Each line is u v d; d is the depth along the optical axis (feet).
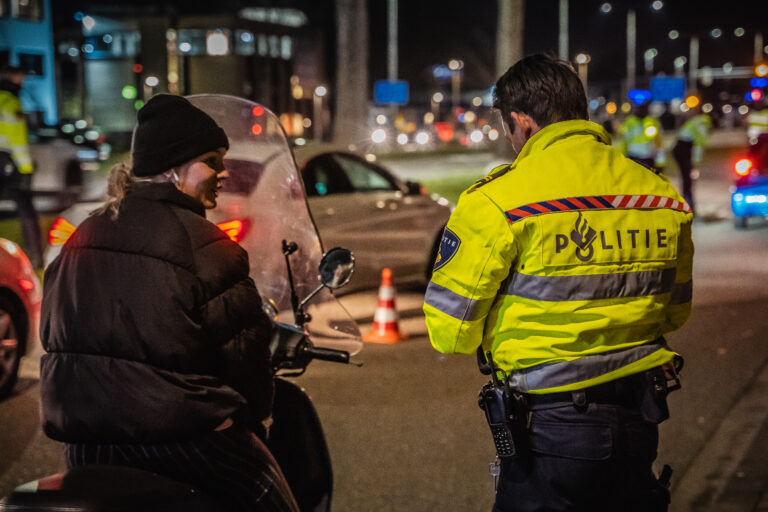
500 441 8.34
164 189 8.35
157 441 7.97
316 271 11.46
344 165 30.96
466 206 8.19
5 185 36.45
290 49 180.45
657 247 8.30
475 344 8.37
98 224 8.30
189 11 170.81
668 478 8.77
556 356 8.10
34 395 21.20
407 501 15.21
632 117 54.54
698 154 54.80
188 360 7.99
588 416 8.09
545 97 8.51
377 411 19.92
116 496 7.37
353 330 11.25
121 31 162.50
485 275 8.04
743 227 49.14
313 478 10.36
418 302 31.42
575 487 8.15
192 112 8.54
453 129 229.25
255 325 8.40
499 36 90.43
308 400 10.48
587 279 8.05
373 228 30.42
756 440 17.81
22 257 21.89
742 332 26.66
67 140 58.34
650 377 8.25
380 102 172.55
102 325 7.99
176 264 8.05
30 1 149.59
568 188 8.16
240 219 11.51
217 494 8.34
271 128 11.59
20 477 16.55
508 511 8.52
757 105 116.78
